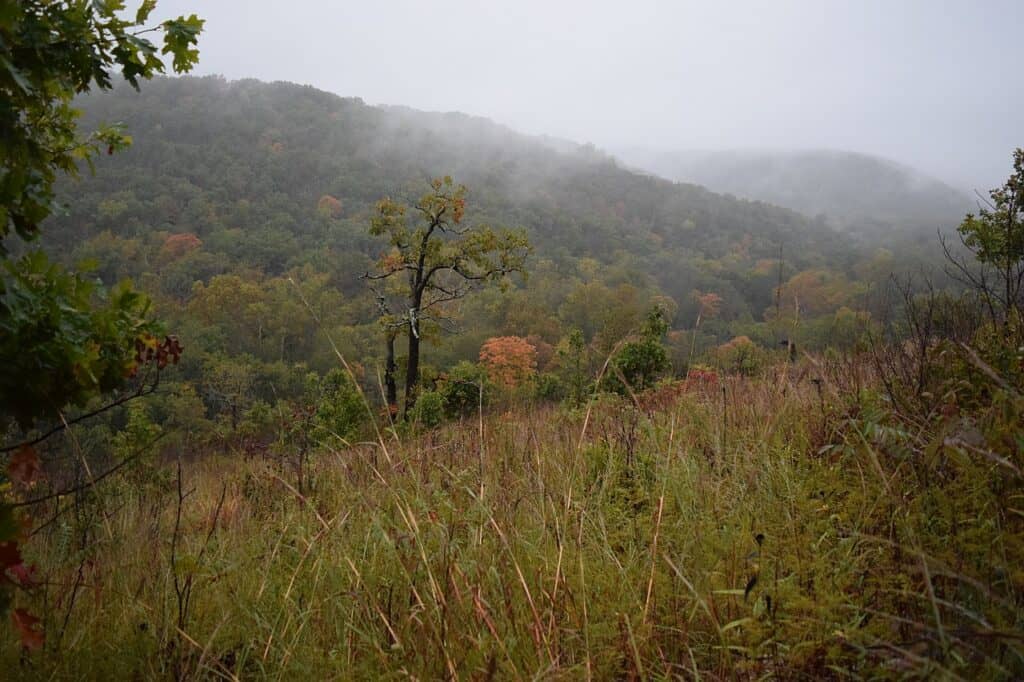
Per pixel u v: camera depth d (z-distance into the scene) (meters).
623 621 2.04
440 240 22.77
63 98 2.54
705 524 2.55
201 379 54.16
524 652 1.99
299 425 6.14
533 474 3.30
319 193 198.00
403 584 2.41
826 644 1.76
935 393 2.99
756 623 1.83
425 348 66.00
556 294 111.88
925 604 1.77
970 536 1.96
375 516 2.79
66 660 2.25
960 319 3.97
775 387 4.52
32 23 2.20
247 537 3.65
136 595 2.80
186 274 108.75
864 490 2.49
